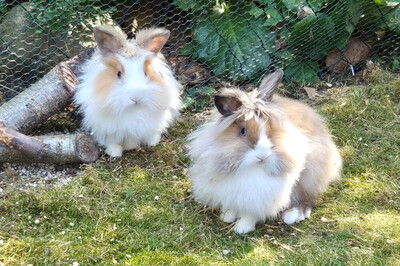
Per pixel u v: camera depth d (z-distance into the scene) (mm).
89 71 1318
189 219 1205
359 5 1612
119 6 1608
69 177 1302
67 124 1456
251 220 1179
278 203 1147
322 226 1199
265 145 1053
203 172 1137
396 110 1542
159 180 1309
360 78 1683
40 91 1336
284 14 1624
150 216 1206
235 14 1635
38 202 1199
